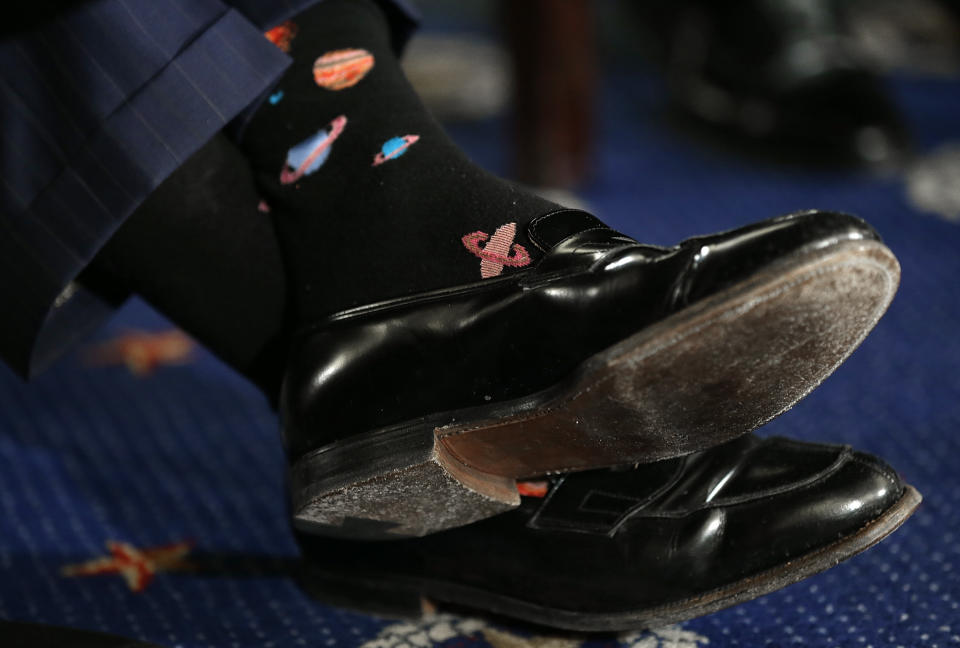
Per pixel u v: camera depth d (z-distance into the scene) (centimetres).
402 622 128
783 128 247
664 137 280
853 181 236
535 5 224
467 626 127
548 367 116
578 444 117
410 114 124
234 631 127
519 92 232
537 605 123
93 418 160
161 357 174
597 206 227
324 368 120
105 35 121
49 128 121
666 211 222
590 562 121
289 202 123
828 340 112
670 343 111
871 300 112
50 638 121
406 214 121
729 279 110
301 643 126
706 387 113
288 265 125
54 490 146
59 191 121
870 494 118
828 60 248
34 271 121
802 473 120
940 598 127
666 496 122
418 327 119
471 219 120
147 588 132
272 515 142
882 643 122
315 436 121
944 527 135
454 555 125
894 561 131
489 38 374
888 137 239
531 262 118
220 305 125
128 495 146
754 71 254
